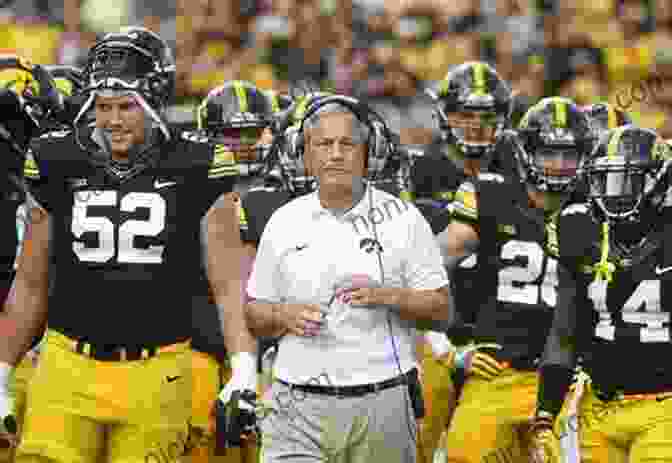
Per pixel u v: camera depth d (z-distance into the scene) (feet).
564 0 163.12
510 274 78.89
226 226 65.57
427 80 163.02
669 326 67.15
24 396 76.02
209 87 153.48
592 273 67.92
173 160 64.39
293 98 93.15
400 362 62.64
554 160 77.87
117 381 63.52
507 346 78.59
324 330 62.18
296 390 62.69
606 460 68.54
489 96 90.07
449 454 79.66
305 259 62.80
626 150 66.90
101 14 164.35
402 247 62.90
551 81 156.76
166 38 161.07
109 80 63.41
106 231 63.72
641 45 158.92
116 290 63.62
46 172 64.23
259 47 160.45
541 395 70.33
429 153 94.38
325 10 163.12
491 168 90.99
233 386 65.26
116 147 63.67
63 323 64.13
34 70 76.64
